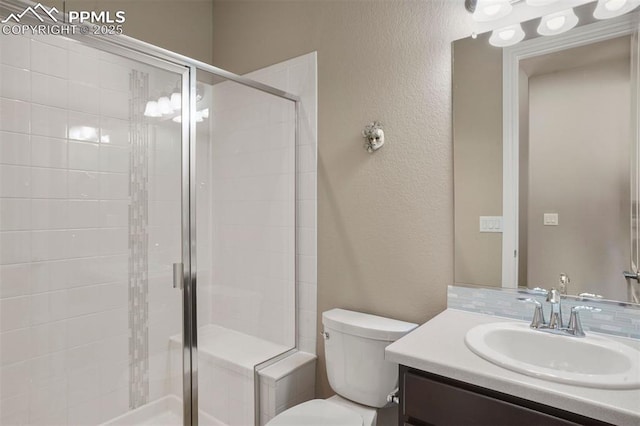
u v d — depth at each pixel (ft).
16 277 5.13
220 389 6.30
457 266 5.13
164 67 5.69
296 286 6.84
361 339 5.16
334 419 4.70
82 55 5.64
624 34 4.05
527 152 4.64
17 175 5.14
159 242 5.97
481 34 4.94
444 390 3.33
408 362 3.51
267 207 7.13
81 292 5.69
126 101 5.85
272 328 7.00
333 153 6.41
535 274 4.59
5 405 5.06
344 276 6.29
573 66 4.34
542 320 4.17
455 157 5.14
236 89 6.84
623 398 2.67
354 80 6.17
